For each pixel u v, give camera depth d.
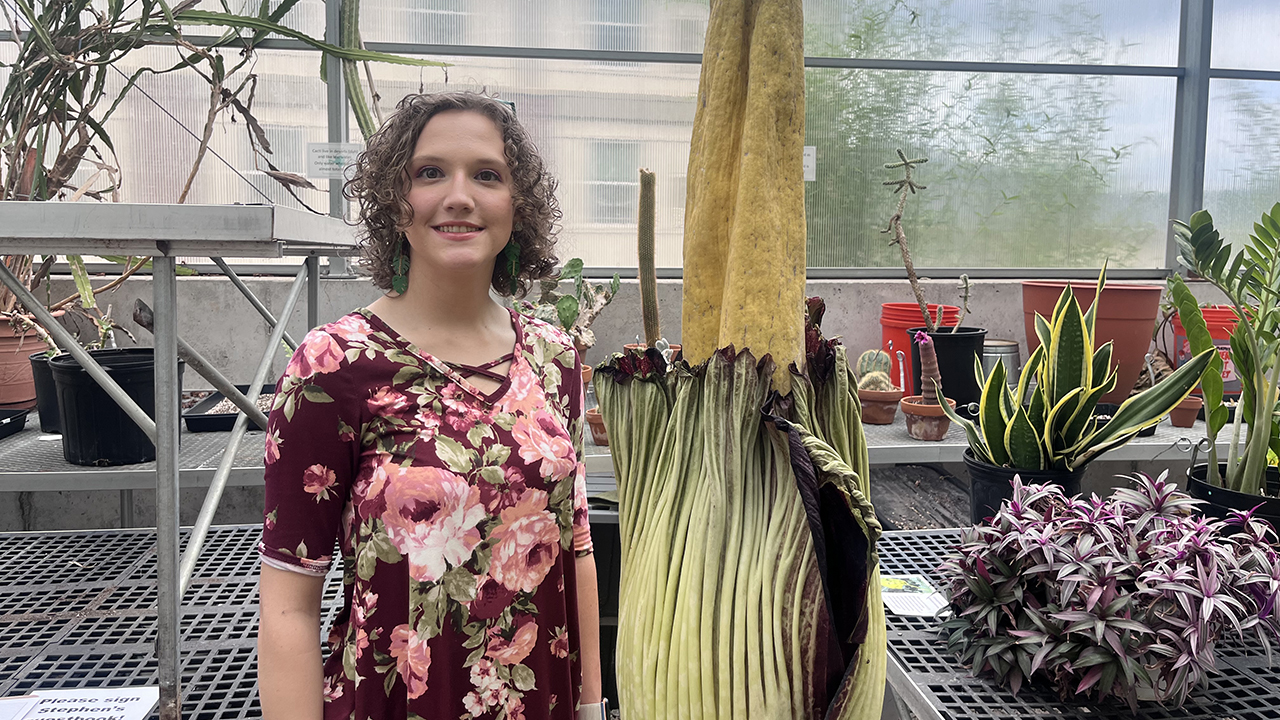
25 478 2.26
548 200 1.01
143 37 2.33
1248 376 1.90
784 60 0.83
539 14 3.80
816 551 0.71
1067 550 1.26
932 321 3.53
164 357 1.11
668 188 4.02
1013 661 1.26
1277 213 1.87
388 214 0.91
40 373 2.63
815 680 0.73
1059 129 4.14
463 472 0.86
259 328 3.54
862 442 0.84
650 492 0.83
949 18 4.01
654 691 0.76
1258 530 1.37
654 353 0.85
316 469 0.85
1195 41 4.03
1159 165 4.20
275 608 0.86
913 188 3.19
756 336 0.79
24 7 2.17
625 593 0.82
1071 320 1.97
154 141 3.61
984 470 2.07
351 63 2.74
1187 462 3.67
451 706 0.86
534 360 0.99
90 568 1.70
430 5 3.72
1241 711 1.22
